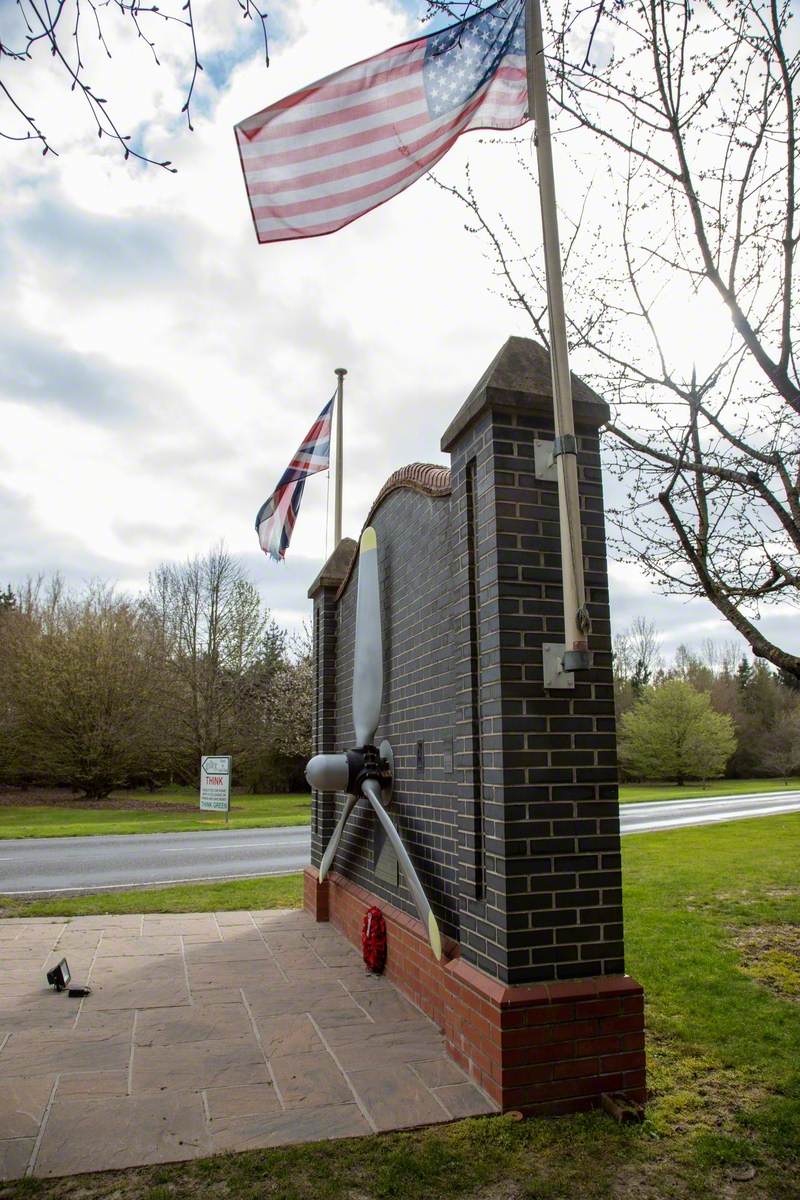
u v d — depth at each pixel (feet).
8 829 54.60
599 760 12.50
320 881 19.16
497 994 11.57
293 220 12.16
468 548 13.94
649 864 34.32
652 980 17.51
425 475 17.66
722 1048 13.73
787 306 10.02
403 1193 9.21
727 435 11.14
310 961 19.67
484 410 13.20
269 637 113.91
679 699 140.67
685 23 9.91
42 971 18.63
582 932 12.00
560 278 12.17
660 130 10.21
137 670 94.48
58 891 30.55
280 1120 11.03
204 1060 13.20
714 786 136.26
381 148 12.42
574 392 13.33
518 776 12.04
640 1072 11.71
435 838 15.99
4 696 94.84
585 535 13.26
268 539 31.42
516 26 12.65
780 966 18.56
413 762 17.67
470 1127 10.71
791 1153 10.18
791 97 9.48
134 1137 10.50
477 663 13.50
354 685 19.75
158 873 35.88
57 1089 12.00
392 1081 12.37
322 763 18.54
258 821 61.62
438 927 15.19
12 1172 9.59
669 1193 9.26
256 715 106.42
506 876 11.78
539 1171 9.72
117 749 91.56
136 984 17.61
